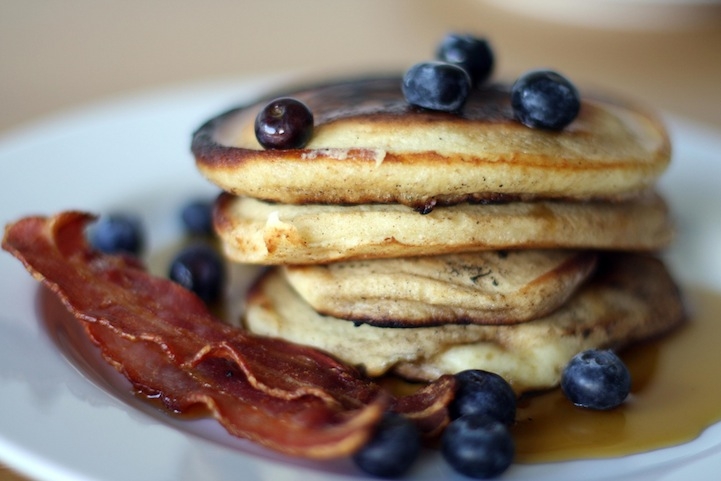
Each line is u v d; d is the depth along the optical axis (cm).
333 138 28
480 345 29
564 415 28
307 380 27
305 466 25
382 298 28
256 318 30
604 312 30
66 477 24
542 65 53
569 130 29
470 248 28
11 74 52
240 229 29
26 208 35
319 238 28
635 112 32
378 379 29
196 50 58
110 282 30
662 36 60
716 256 34
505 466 25
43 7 66
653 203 32
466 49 31
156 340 28
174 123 39
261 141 27
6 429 25
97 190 37
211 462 25
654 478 25
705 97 49
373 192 27
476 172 27
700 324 32
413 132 28
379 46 58
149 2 68
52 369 27
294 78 43
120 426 25
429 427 26
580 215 29
